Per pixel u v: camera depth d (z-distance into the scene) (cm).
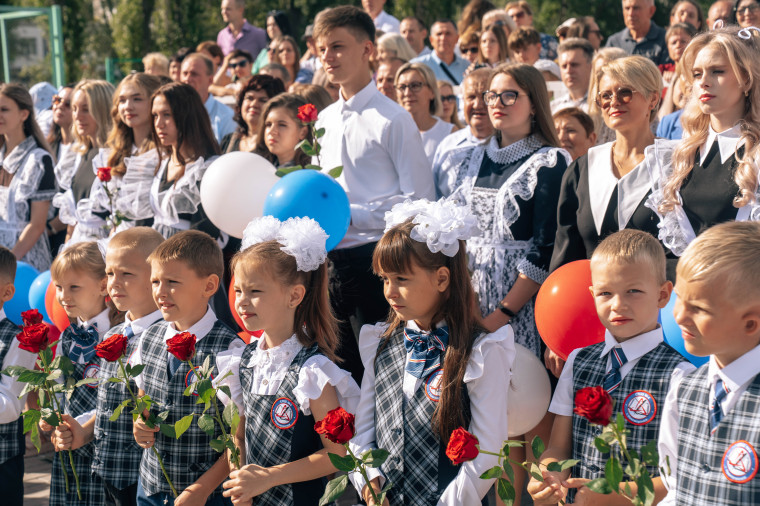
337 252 404
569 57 591
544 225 364
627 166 334
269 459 274
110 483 317
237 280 279
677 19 755
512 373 291
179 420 292
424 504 256
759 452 194
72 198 537
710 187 302
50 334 412
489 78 394
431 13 1460
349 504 413
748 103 300
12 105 567
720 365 208
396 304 264
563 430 256
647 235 250
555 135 386
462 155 412
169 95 458
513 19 814
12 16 1188
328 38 407
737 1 618
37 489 445
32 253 574
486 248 380
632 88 325
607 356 253
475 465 250
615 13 1445
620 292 243
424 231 256
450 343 260
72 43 1653
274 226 292
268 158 474
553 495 224
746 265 189
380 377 275
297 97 458
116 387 320
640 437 238
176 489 295
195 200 452
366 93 416
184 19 1664
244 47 1041
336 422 221
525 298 362
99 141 551
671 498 215
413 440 260
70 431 314
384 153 406
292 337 284
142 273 332
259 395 279
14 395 348
